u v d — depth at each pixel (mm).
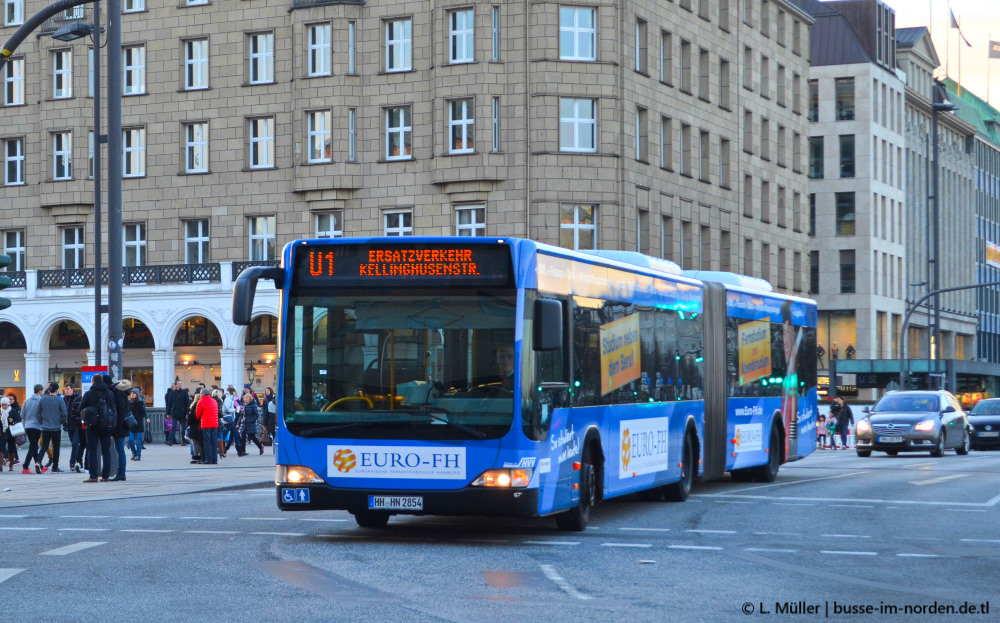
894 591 14648
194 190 75875
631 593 14289
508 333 18625
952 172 143500
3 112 78875
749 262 89250
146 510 24141
